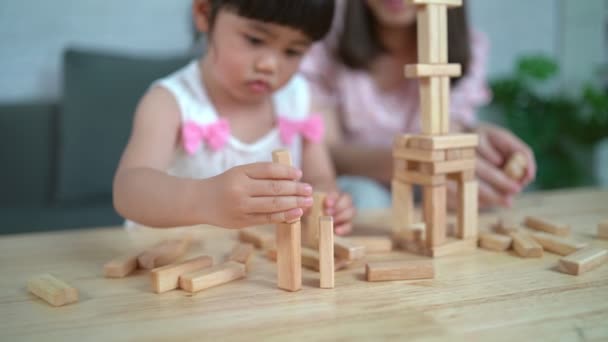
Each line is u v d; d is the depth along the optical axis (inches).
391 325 15.0
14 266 21.2
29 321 15.6
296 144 39.3
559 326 14.8
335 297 17.3
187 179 21.9
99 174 60.0
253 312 16.1
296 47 30.2
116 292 18.2
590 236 25.0
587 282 18.5
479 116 89.2
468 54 46.9
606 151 85.3
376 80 51.5
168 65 64.8
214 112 35.1
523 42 90.7
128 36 71.2
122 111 61.4
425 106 22.9
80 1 68.7
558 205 31.9
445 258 21.8
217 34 30.6
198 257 20.3
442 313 15.8
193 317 15.8
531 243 22.1
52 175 61.5
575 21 89.3
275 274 20.0
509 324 15.0
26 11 67.0
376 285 18.5
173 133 32.6
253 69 29.6
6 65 67.3
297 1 27.2
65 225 52.5
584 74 88.4
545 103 85.5
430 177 22.0
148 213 21.8
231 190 18.9
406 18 44.3
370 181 48.8
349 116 51.8
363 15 48.3
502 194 30.0
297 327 14.9
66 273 20.4
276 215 17.8
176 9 72.3
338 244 20.9
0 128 60.9
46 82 68.9
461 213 23.1
